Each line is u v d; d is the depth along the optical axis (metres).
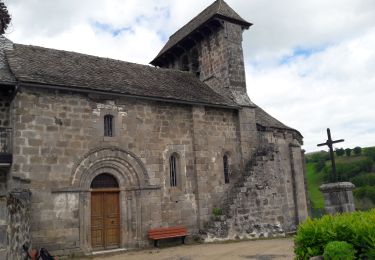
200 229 18.09
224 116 20.72
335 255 6.69
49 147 14.66
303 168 26.23
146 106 17.77
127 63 20.84
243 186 18.95
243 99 21.77
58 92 15.30
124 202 16.38
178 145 18.48
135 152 16.95
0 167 14.11
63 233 14.31
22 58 16.33
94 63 19.00
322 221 7.88
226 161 20.28
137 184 16.77
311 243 7.55
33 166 14.15
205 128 19.61
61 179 14.72
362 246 6.89
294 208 23.30
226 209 18.31
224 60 22.39
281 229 19.61
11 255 9.55
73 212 14.72
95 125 16.03
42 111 14.75
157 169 17.48
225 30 22.62
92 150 15.68
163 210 17.28
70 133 15.29
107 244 15.77
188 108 19.33
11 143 14.22
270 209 19.56
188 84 21.64
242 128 21.05
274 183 20.16
